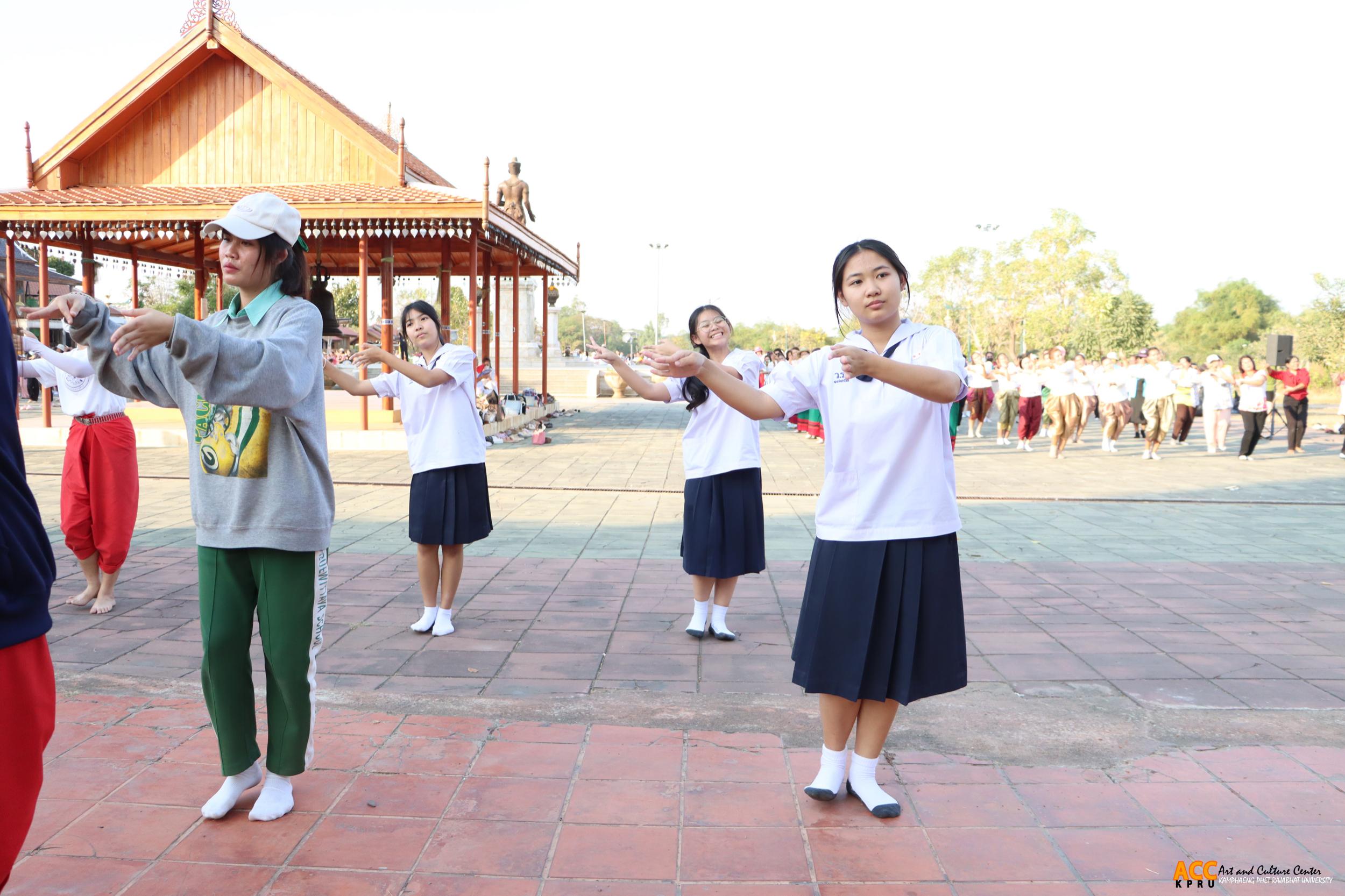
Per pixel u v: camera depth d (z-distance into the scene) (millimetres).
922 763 3260
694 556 4633
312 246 18703
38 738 1811
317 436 2721
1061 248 50594
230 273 2650
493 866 2541
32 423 17203
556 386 32219
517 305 20031
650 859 2584
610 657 4457
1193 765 3232
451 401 4688
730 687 4055
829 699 2883
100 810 2838
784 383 2820
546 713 3719
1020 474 12320
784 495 9992
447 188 14711
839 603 2791
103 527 5082
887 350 2781
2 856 1776
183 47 14695
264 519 2652
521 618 5133
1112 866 2555
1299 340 38375
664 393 4590
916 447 2730
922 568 2758
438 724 3547
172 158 15242
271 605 2715
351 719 3596
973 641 4711
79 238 15703
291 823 2770
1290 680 4129
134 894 2385
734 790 3018
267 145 15164
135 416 16094
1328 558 6828
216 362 2262
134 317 2137
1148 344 56031
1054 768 3207
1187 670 4277
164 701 3760
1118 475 12281
